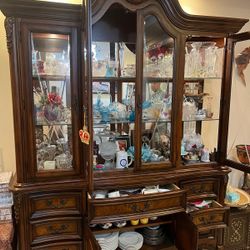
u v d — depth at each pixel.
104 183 1.70
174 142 1.86
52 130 1.73
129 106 1.87
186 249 1.80
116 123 1.87
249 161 2.29
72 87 1.63
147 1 1.64
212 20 1.77
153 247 1.94
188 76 1.96
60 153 1.75
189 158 2.01
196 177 1.94
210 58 1.99
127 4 1.61
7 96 1.92
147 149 1.88
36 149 1.65
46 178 1.67
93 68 1.77
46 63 1.64
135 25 1.73
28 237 1.65
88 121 1.43
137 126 1.77
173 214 1.92
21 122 1.57
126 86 1.89
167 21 1.71
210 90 2.15
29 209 1.63
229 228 2.12
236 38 1.85
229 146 2.59
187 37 1.78
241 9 2.42
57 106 1.70
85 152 1.65
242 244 2.19
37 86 1.64
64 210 1.70
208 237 2.06
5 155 1.98
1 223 1.73
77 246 1.75
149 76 1.79
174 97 1.81
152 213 1.71
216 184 2.01
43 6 1.46
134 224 1.86
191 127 2.14
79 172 1.71
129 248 1.84
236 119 2.58
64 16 1.53
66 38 1.62
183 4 2.25
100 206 1.60
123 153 1.84
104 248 1.81
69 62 1.63
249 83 2.56
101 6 1.55
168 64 1.82
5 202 1.74
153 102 1.85
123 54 1.86
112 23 1.85
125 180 1.74
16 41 1.49
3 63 1.88
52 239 1.71
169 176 1.83
